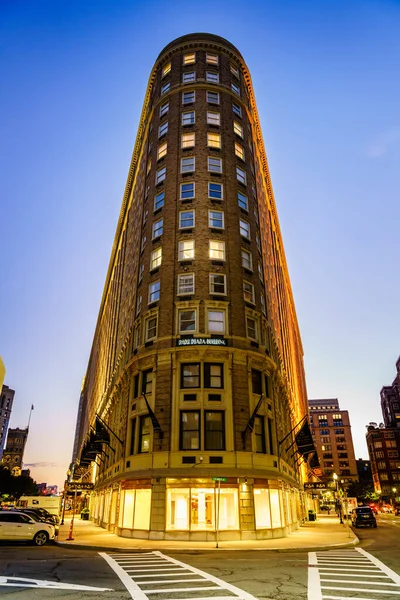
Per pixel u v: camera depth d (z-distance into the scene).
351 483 147.75
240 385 28.50
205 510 24.48
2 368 32.25
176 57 45.16
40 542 22.12
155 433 26.98
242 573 12.42
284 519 27.70
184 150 38.44
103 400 59.22
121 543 21.95
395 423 155.75
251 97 48.34
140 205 47.09
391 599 8.97
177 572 12.56
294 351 79.00
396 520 68.25
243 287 33.47
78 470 63.66
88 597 8.84
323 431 162.00
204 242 33.62
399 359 160.62
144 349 31.08
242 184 38.66
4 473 97.62
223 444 26.69
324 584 10.69
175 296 31.69
